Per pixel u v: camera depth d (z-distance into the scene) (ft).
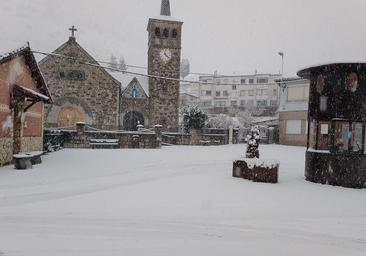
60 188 31.89
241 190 33.24
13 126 51.26
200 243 19.01
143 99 128.98
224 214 24.81
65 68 117.19
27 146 56.18
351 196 32.76
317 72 41.45
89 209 24.99
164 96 130.52
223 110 216.95
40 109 63.16
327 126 40.27
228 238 19.95
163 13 137.69
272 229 21.89
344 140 39.55
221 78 263.08
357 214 26.11
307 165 41.65
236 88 258.98
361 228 22.72
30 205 25.53
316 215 25.45
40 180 35.63
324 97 40.45
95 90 119.75
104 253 17.11
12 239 18.61
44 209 24.58
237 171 40.47
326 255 17.95
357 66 38.27
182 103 250.98
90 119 119.24
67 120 117.50
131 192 31.07
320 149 41.01
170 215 24.14
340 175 38.22
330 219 24.57
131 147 83.51
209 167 50.08
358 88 38.70
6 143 47.62
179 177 40.14
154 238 19.53
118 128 122.52
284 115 111.75
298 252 18.25
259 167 38.14
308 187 36.58
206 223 22.62
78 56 118.11
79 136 79.46
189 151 76.89
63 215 23.29
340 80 39.14
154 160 57.06
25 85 54.65
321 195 32.65
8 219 22.09
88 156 60.95
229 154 71.00
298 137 107.65
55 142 73.36
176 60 133.08
